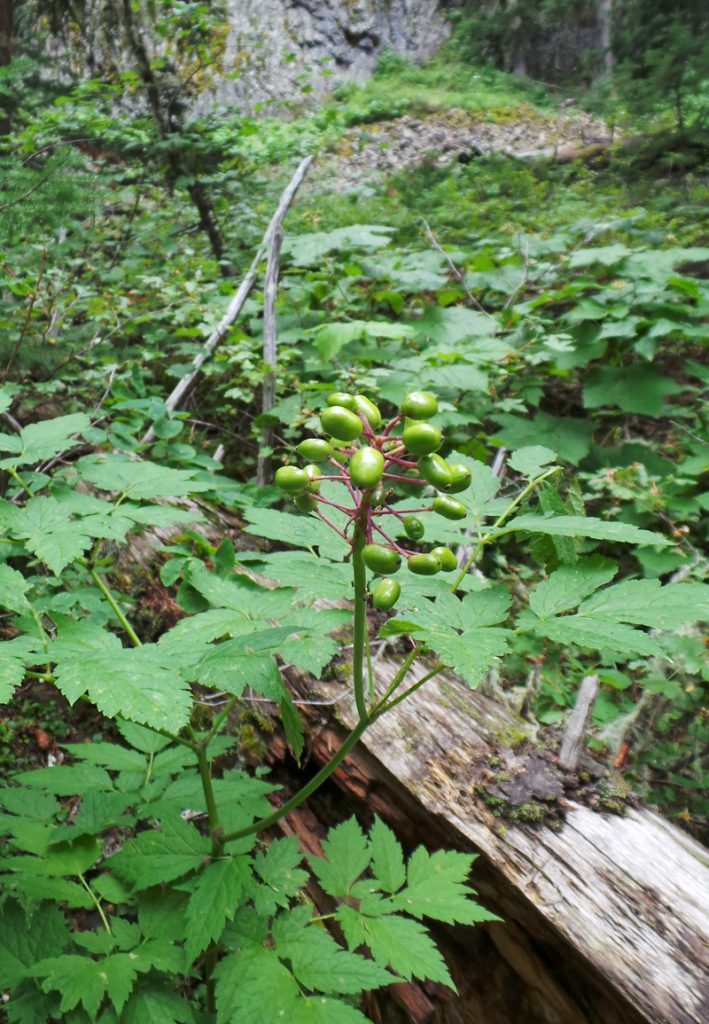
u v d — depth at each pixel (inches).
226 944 62.2
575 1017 77.3
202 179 232.7
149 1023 60.6
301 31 650.8
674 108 300.4
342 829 71.9
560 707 114.5
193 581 65.0
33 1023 60.9
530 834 80.5
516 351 174.1
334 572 61.5
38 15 288.4
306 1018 55.9
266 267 196.1
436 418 157.9
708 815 106.4
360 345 182.9
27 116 255.3
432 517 64.9
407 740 92.2
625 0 335.3
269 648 55.9
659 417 171.8
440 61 650.2
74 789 75.5
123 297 194.4
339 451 51.2
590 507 154.6
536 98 601.6
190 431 176.9
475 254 212.2
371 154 497.7
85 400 171.0
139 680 46.9
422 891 66.1
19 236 190.2
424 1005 84.7
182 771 79.4
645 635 48.4
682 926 72.1
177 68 247.0
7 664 47.6
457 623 54.0
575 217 288.4
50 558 57.6
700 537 148.3
